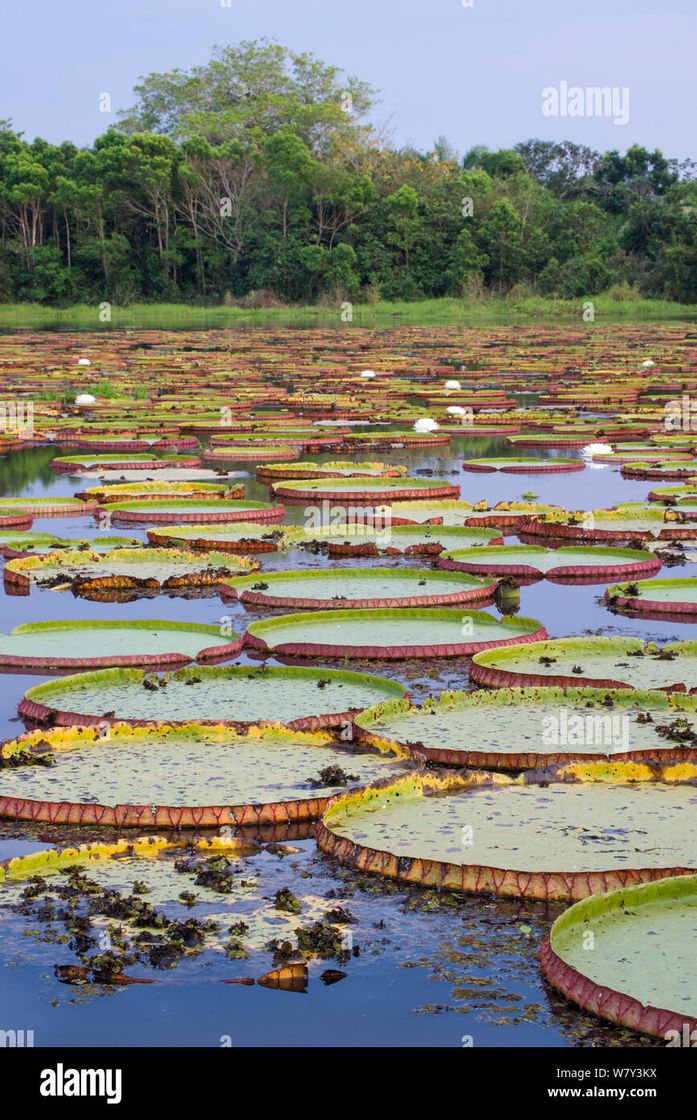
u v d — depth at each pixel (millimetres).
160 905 4449
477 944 4172
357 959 4094
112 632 7992
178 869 4742
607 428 19562
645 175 78750
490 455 17656
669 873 4387
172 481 14727
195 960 4086
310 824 5113
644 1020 3604
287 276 58406
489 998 3867
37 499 12922
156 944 4172
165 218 58344
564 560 10039
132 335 43531
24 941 4203
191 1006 3879
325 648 7566
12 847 4918
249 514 12266
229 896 4516
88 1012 3848
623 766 5395
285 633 7965
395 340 41062
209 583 9594
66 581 9562
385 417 21672
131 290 58188
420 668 7383
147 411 22250
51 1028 3777
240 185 59781
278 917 4355
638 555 10062
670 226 62594
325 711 6277
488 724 6055
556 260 61250
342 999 3883
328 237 61625
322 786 5320
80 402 22875
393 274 59688
